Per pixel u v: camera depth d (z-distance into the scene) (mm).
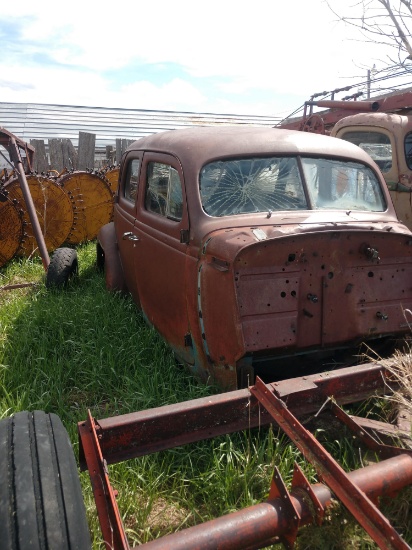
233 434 3012
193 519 2566
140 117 17016
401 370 2775
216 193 3494
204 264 3158
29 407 3400
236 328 2902
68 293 5707
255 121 18234
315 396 2605
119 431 2229
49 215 7641
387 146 6371
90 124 16266
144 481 2670
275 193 3584
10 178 7434
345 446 2760
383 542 1676
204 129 4109
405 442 2449
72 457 1988
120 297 5184
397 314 3311
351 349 3551
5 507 1692
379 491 1985
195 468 2854
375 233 3135
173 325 3721
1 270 7051
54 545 1635
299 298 3037
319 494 1955
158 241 3877
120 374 3900
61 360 4047
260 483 2680
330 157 3824
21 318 4918
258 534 1815
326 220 3391
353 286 3184
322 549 2080
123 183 5270
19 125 15586
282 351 3029
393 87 6910
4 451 1886
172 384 3600
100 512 1863
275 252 2947
